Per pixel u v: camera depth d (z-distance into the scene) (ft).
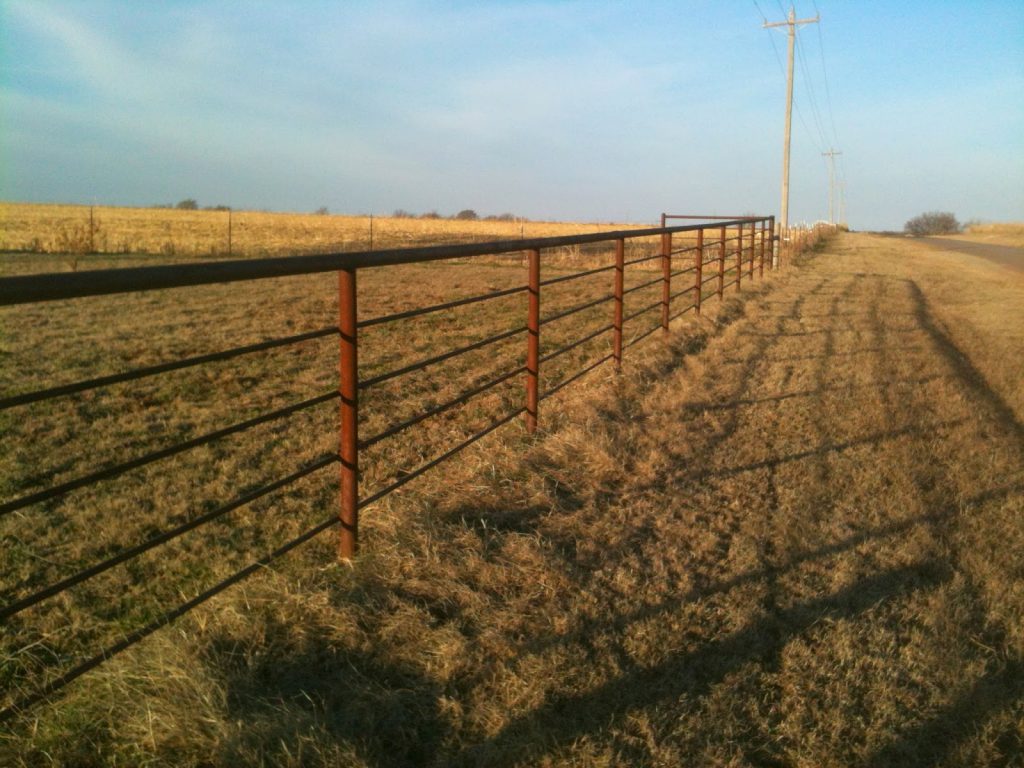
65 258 74.23
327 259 11.85
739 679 10.50
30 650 10.81
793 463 19.22
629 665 10.73
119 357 31.78
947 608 12.40
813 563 13.92
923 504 16.80
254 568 12.14
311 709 9.27
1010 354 36.65
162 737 8.46
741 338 35.81
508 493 15.97
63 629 11.32
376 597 11.55
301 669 10.00
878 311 47.73
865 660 11.03
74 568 13.38
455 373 29.91
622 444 19.42
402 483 14.69
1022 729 9.79
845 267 88.43
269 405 24.72
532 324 20.33
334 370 30.09
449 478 16.81
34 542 14.35
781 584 13.16
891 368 30.91
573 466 17.98
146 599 12.33
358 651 10.43
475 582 12.34
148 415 23.13
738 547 14.39
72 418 22.50
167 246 90.48
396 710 9.43
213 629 10.34
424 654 10.46
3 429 21.34
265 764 8.30
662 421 22.07
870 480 18.21
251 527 15.06
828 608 12.41
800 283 64.59
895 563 13.99
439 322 43.55
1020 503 17.13
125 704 9.02
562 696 9.99
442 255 14.84
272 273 10.61
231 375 28.78
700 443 20.36
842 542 14.78
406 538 13.33
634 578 12.93
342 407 13.08
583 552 13.80
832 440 21.29
